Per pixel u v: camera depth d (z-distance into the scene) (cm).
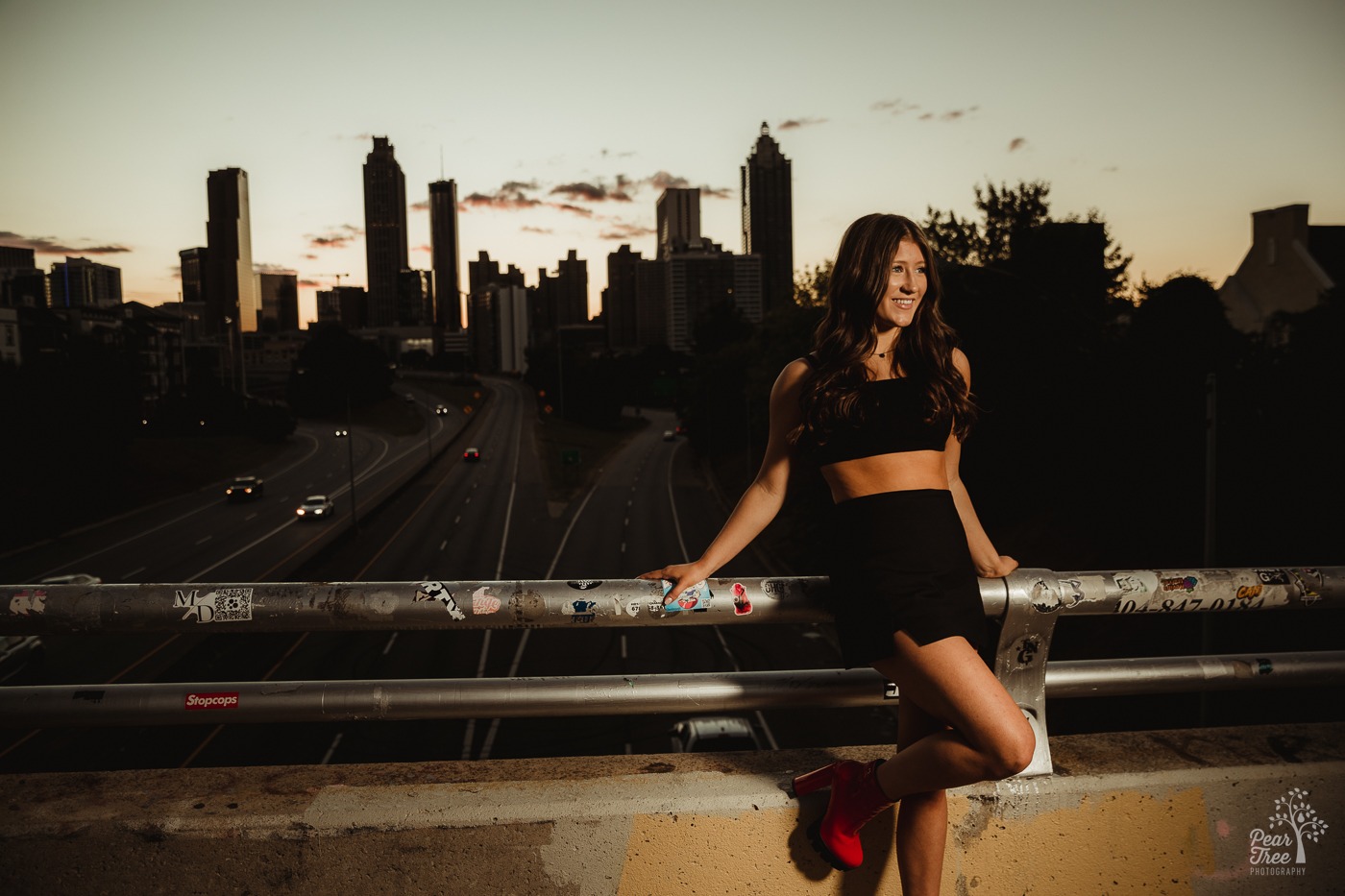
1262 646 1423
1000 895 153
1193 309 2039
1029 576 156
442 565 3978
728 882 145
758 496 154
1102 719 1516
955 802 150
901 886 147
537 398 13950
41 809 143
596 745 1983
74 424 4931
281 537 4322
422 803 142
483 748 1973
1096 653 1609
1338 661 179
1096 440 2202
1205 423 1916
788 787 147
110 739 1881
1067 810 153
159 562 3831
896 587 131
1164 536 1916
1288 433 1712
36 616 153
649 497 5844
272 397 17775
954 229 2997
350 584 155
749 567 3531
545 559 4081
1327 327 1719
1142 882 155
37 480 4822
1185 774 155
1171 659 173
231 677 2419
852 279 142
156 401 9269
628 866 142
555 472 7019
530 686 161
